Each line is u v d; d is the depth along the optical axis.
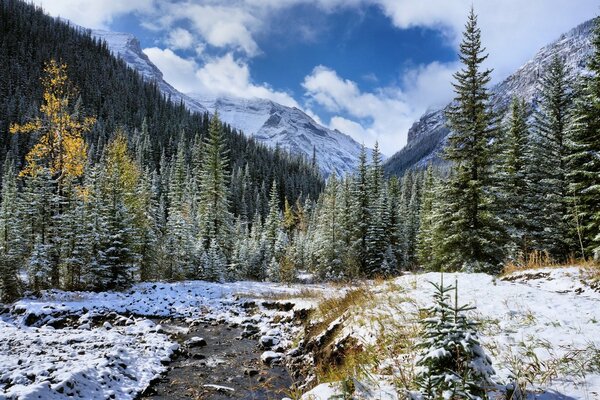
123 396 8.95
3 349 11.05
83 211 25.50
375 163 52.81
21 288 20.75
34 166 25.97
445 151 22.91
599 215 16.47
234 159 143.50
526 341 6.15
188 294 24.59
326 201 50.72
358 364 6.91
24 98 119.62
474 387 3.83
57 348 11.67
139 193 42.19
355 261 36.56
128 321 16.69
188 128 157.00
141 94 177.62
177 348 13.34
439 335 4.11
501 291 9.07
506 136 27.28
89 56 184.38
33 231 29.80
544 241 24.48
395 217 45.78
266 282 36.78
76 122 27.30
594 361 5.13
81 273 24.91
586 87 18.64
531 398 4.50
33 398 7.29
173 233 36.28
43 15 196.38
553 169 24.53
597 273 10.23
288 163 171.88
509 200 23.44
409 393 4.66
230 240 45.56
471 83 22.19
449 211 22.88
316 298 19.17
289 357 12.02
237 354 13.23
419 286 10.58
